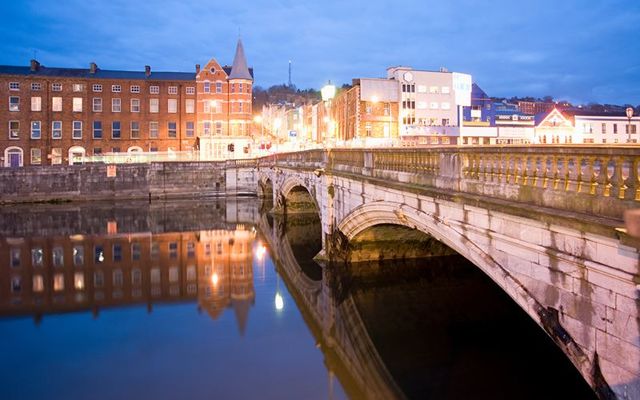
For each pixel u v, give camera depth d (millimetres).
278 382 9984
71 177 48406
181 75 65625
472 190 8617
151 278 19203
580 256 5934
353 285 16812
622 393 5383
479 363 10922
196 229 31500
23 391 9656
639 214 4785
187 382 10008
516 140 59094
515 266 7371
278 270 20516
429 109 56438
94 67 62031
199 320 14102
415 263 18500
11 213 39344
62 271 20344
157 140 61875
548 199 6562
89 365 10953
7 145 57344
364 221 15438
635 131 52156
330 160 19312
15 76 57281
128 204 46062
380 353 11547
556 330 6441
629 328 5254
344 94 58500
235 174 53500
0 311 15000
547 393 9297
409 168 11570
